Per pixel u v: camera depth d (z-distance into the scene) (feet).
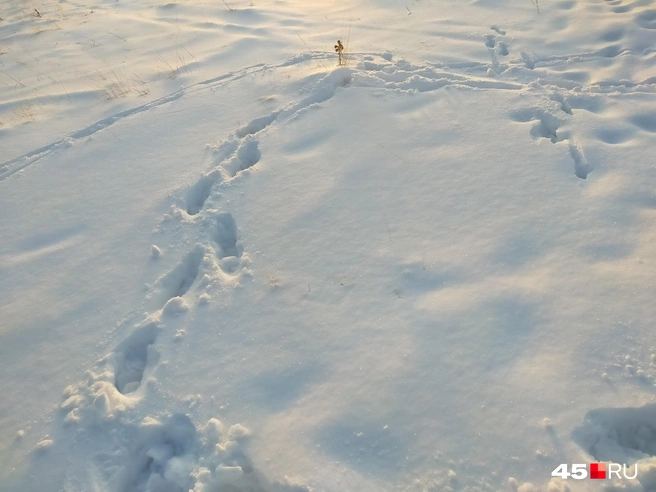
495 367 8.45
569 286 9.52
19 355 10.30
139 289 11.37
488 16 21.04
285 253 11.44
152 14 28.68
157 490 8.17
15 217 14.37
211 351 9.64
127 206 13.99
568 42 18.19
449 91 16.16
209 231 12.48
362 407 8.26
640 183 11.51
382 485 7.36
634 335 8.55
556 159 12.62
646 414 7.71
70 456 8.50
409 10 23.08
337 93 16.97
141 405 8.96
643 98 14.61
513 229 10.95
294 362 9.13
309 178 13.55
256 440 8.07
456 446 7.60
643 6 19.48
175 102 18.58
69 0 33.86
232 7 27.66
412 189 12.57
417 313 9.56
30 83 22.26
